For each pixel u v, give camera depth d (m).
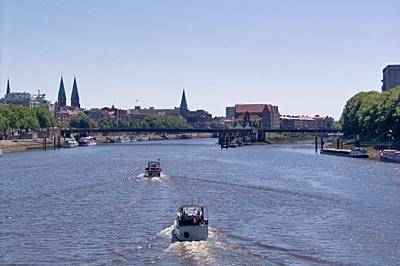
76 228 100.75
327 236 92.56
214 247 84.75
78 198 137.12
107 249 85.50
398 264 77.31
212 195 139.50
